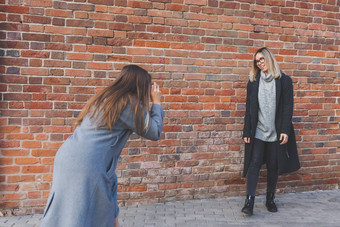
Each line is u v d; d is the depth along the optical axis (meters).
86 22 3.61
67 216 1.97
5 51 3.42
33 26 3.47
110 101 2.08
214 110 4.09
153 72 3.86
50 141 3.60
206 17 3.98
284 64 4.30
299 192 4.48
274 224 3.41
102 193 2.04
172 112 3.96
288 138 3.76
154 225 3.34
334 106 4.53
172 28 3.88
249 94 3.72
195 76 4.00
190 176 4.07
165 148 3.97
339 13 4.46
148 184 3.95
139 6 3.75
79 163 2.01
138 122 2.11
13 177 3.54
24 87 3.50
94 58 3.66
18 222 3.39
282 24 4.25
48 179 3.62
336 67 4.50
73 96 3.63
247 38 4.14
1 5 3.38
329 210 3.82
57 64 3.56
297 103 4.38
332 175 4.59
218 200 4.11
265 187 4.34
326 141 4.53
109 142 2.09
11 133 3.50
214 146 4.13
